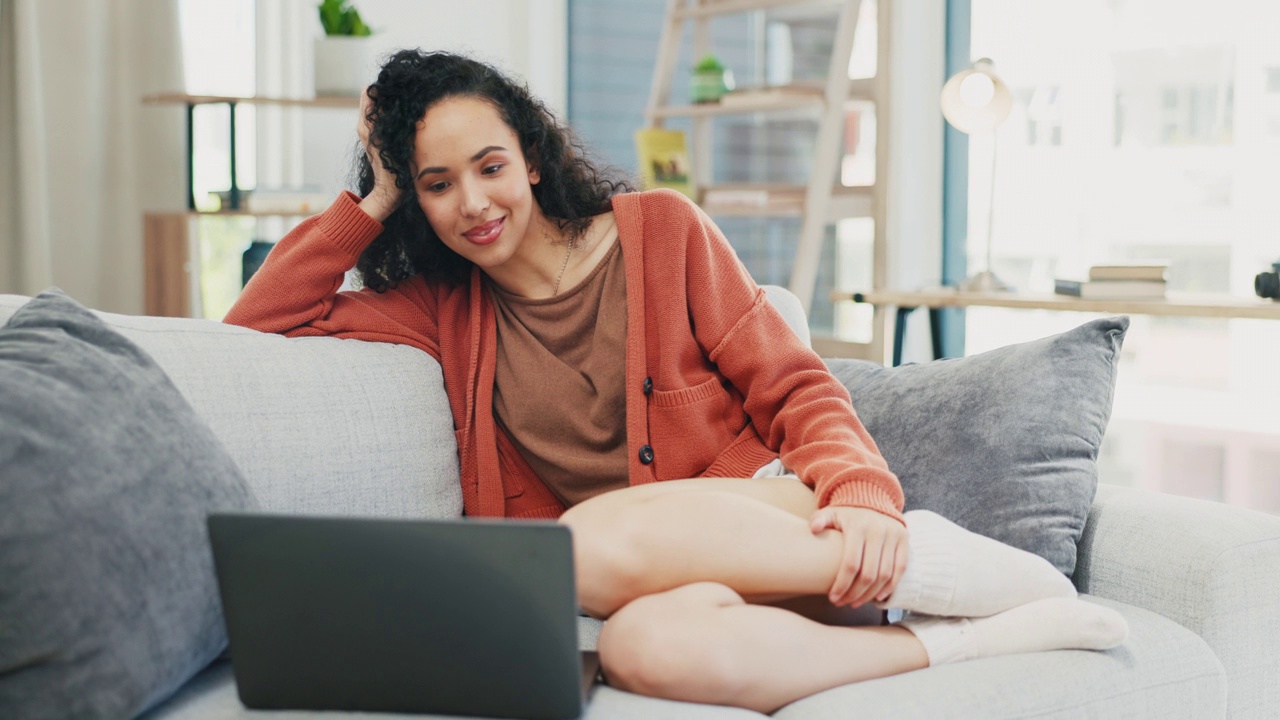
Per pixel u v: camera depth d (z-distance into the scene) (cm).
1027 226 365
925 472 159
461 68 164
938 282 391
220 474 129
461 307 179
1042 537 148
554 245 172
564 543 102
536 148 170
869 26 399
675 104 515
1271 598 139
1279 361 304
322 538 106
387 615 106
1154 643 132
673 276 167
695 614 117
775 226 443
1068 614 129
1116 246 341
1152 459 336
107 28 447
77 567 108
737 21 447
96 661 108
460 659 107
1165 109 326
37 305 135
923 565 130
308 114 485
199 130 462
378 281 180
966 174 383
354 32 417
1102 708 125
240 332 161
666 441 164
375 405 162
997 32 370
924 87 385
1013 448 154
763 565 126
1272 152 301
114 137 452
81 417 117
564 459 167
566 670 105
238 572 108
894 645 126
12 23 412
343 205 172
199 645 121
